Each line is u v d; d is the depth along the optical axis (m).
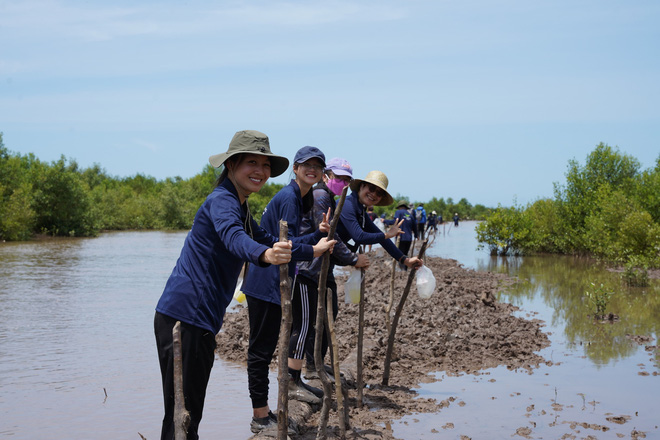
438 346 8.12
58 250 28.38
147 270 19.17
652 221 20.50
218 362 7.82
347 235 5.92
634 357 7.93
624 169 26.23
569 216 25.73
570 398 6.18
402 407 5.80
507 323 9.93
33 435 5.13
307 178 5.02
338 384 4.63
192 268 3.51
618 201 22.59
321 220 5.46
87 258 23.86
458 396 6.22
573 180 26.28
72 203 42.97
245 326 9.33
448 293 13.16
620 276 16.81
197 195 73.31
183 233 50.16
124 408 5.86
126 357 7.92
